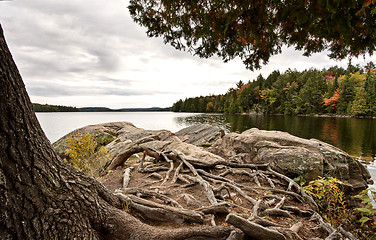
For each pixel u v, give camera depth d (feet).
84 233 5.79
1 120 4.48
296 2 9.57
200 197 13.92
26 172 4.88
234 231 7.40
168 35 13.53
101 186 8.09
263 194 15.44
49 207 5.17
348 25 8.51
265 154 22.65
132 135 39.47
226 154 28.91
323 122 138.82
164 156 22.00
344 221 13.28
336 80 237.66
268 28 11.21
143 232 6.88
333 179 14.01
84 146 19.77
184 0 11.07
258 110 284.82
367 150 50.62
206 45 13.85
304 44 12.48
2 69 4.47
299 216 12.85
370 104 191.42
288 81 288.30
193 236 7.12
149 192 12.22
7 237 4.31
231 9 10.68
